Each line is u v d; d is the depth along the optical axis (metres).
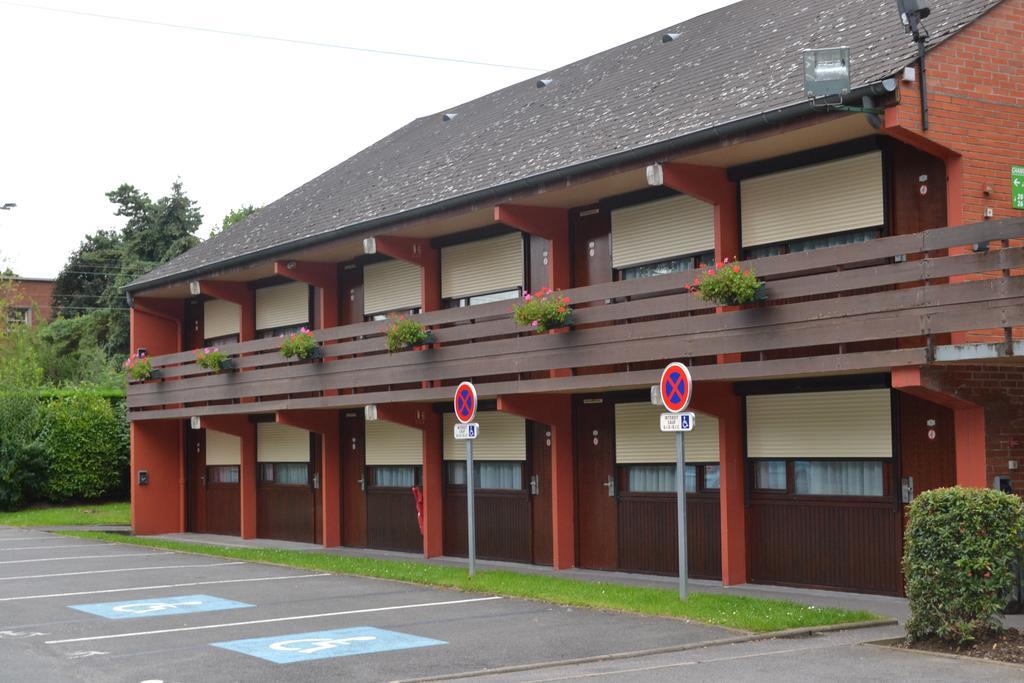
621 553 18.36
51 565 19.75
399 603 14.34
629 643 11.27
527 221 18.72
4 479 33.56
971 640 10.55
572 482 19.16
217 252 27.22
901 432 14.55
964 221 13.33
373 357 20.72
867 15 16.00
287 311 26.19
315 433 25.66
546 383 17.17
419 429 22.14
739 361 15.80
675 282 15.22
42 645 11.73
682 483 13.48
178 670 10.33
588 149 17.36
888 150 14.29
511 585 15.27
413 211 19.84
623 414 18.41
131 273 53.50
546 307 16.75
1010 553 10.69
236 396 24.59
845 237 14.87
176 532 29.88
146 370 28.03
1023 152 13.88
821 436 15.47
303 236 22.75
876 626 12.23
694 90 17.31
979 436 13.20
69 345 54.31
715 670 9.92
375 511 23.81
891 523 14.61
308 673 10.11
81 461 35.31
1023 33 13.98
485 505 21.05
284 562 19.41
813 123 13.48
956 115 13.33
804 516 15.62
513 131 22.05
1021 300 11.53
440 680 9.84
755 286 13.95
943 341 13.59
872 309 12.88
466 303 21.12
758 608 12.87
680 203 17.22
